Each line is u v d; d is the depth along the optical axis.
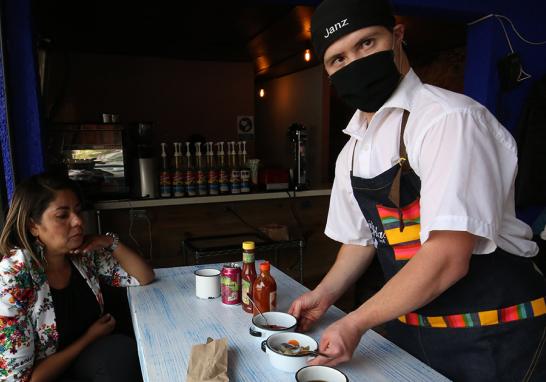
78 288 1.45
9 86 2.00
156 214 2.89
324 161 5.79
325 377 0.82
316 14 0.98
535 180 2.74
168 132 5.47
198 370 0.87
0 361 1.19
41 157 2.10
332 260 3.55
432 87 0.95
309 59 5.04
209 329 1.13
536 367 0.95
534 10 2.84
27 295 1.26
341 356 0.84
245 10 3.40
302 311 1.16
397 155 0.98
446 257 0.81
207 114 5.64
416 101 0.95
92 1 3.13
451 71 5.01
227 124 5.74
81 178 2.64
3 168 2.07
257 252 3.27
